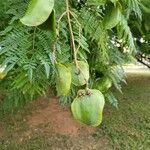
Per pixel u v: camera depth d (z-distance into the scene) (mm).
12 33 278
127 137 1893
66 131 1955
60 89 272
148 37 1006
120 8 329
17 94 375
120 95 2430
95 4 336
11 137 1907
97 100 261
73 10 329
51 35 281
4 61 267
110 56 411
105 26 328
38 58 269
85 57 308
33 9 233
